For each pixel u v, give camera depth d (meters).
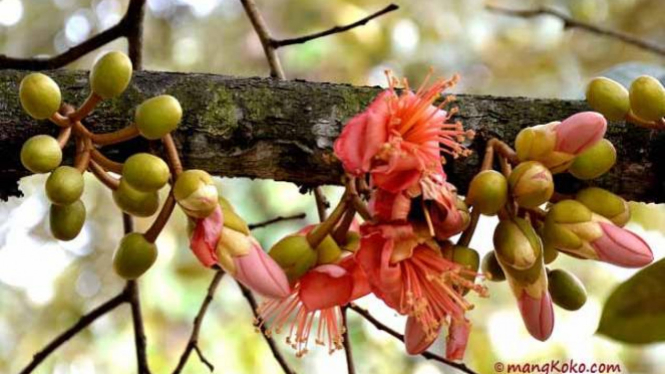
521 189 0.75
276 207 1.72
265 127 0.78
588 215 0.76
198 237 0.73
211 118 0.78
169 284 1.65
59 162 0.73
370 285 0.74
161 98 0.73
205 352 1.62
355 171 0.72
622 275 1.79
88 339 1.72
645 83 0.77
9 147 0.77
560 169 0.76
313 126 0.79
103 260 1.83
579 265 1.80
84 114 0.73
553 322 0.77
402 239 0.73
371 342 1.68
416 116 0.73
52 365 1.71
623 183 0.81
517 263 0.75
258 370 1.62
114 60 0.73
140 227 1.67
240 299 1.68
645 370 1.79
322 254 0.75
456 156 0.75
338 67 1.97
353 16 1.95
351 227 0.77
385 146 0.72
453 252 0.75
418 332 0.76
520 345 1.71
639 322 0.70
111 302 0.94
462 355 0.76
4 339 1.76
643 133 0.81
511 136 0.80
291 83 0.80
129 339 1.71
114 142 0.74
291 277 0.74
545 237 0.76
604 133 0.77
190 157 0.78
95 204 1.84
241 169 0.79
